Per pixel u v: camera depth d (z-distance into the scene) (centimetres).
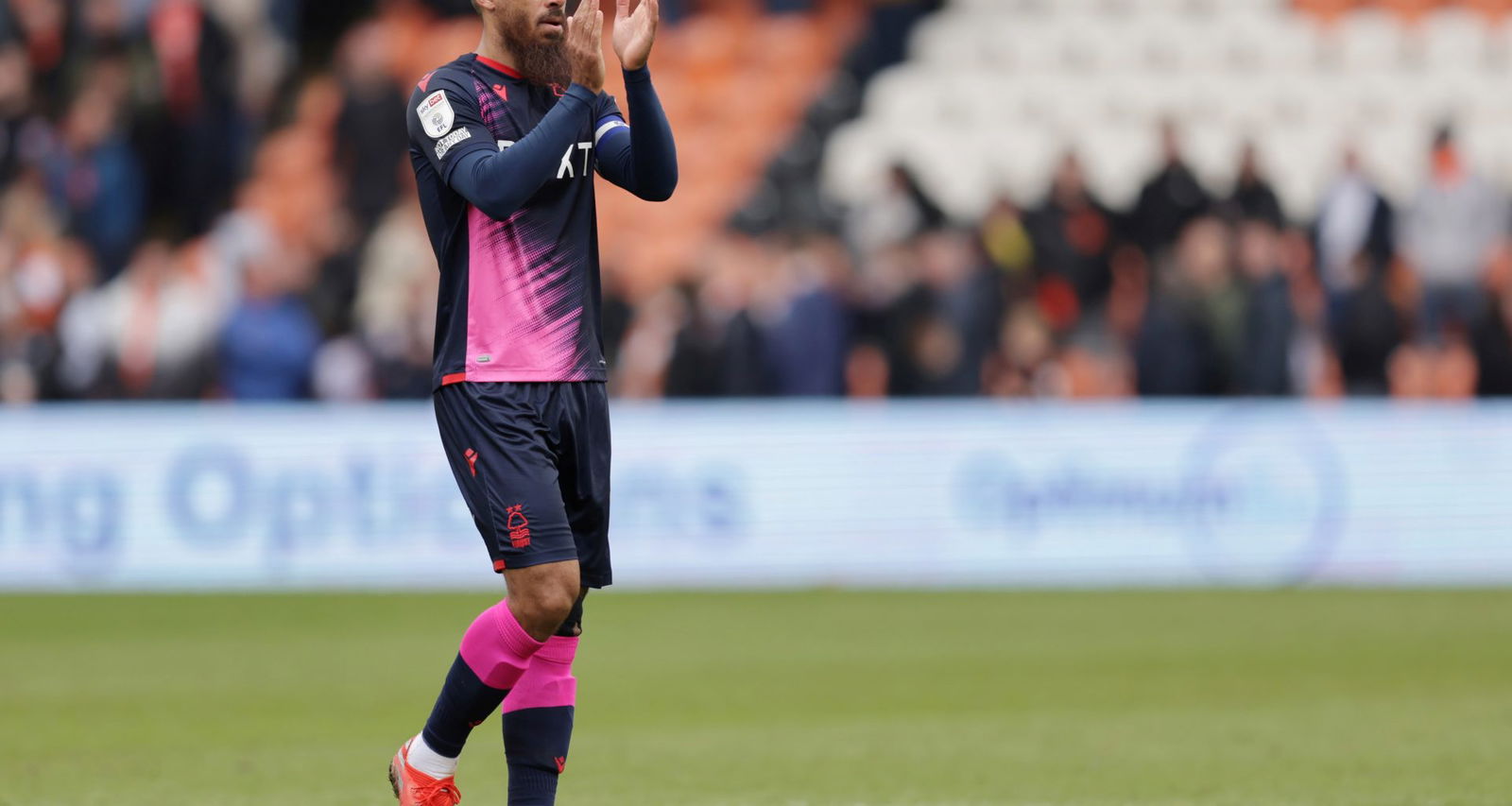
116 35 5606
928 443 4512
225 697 2669
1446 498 4519
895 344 4766
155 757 2106
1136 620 3703
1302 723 2347
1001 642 3344
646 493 4475
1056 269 4869
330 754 2130
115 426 4441
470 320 1434
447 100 1422
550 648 1484
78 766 2031
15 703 2614
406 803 1451
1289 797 1797
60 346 5012
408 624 3666
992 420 4506
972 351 4734
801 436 4506
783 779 1927
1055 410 4509
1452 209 4959
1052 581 4475
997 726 2342
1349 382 4866
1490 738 2202
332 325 5059
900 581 4484
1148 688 2725
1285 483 4494
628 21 1457
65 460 4428
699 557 4475
